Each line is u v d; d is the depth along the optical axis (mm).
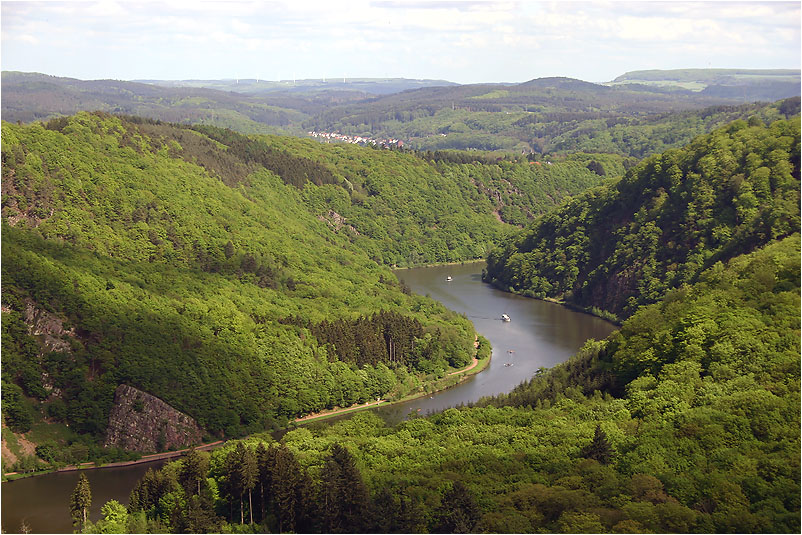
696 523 88562
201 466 111250
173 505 105438
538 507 95625
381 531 95812
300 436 128625
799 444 101062
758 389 113000
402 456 115625
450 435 123562
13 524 111250
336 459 105062
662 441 106000
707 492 94000
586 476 101438
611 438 110188
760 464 98000
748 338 124375
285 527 101875
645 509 91000
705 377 120250
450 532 91938
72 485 126375
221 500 108188
